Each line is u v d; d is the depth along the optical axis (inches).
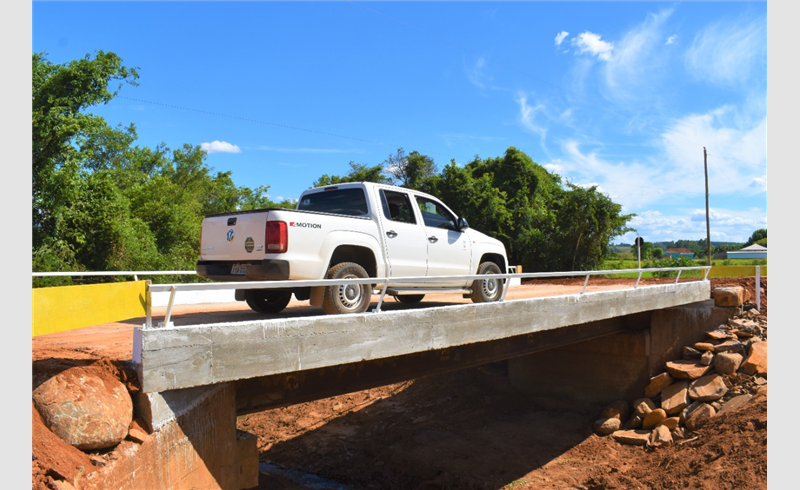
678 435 505.0
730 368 547.8
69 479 148.9
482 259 406.0
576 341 527.2
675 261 1497.3
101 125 783.1
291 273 267.7
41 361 181.2
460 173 1573.6
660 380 573.6
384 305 451.2
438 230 358.3
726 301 655.8
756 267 672.4
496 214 1521.9
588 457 511.5
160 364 191.9
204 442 223.0
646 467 471.2
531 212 1526.8
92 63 756.0
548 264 1417.3
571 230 1405.0
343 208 333.7
